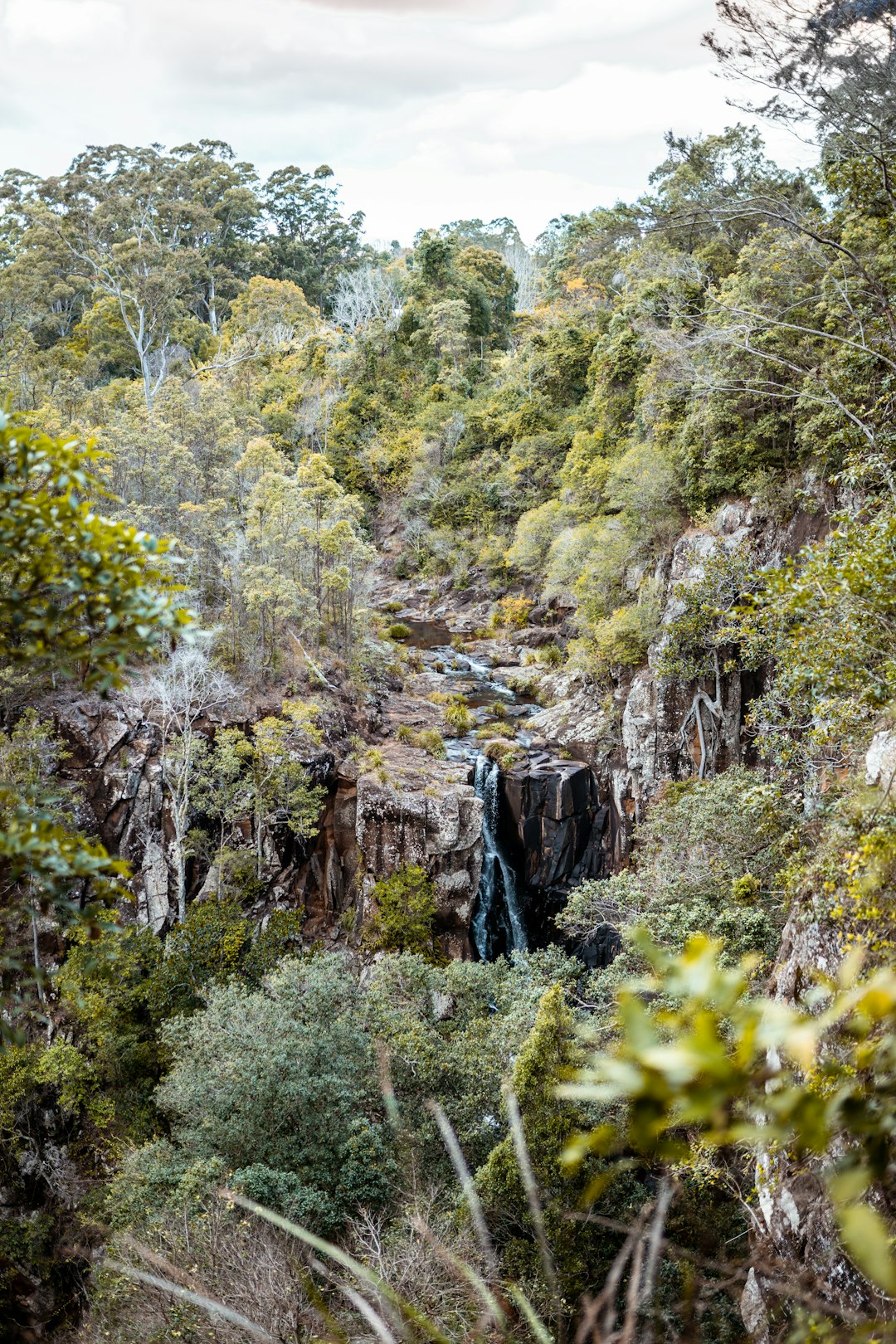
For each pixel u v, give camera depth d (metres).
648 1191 16.61
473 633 60.53
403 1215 15.85
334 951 34.09
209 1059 21.50
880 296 23.94
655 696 37.25
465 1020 24.05
